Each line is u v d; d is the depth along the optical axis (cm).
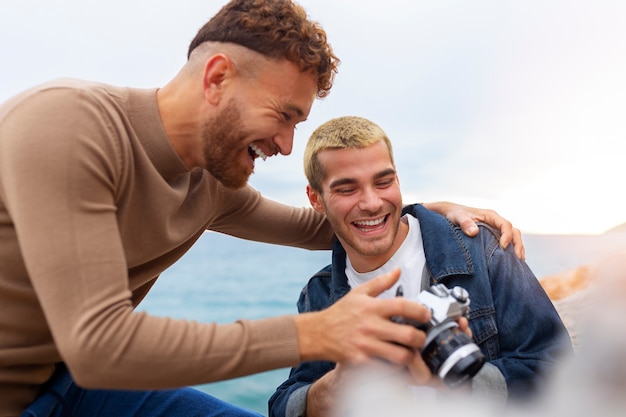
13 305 144
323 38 160
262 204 218
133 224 157
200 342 125
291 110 157
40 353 152
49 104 130
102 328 121
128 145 146
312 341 128
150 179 154
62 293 123
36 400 160
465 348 124
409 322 128
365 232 183
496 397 154
